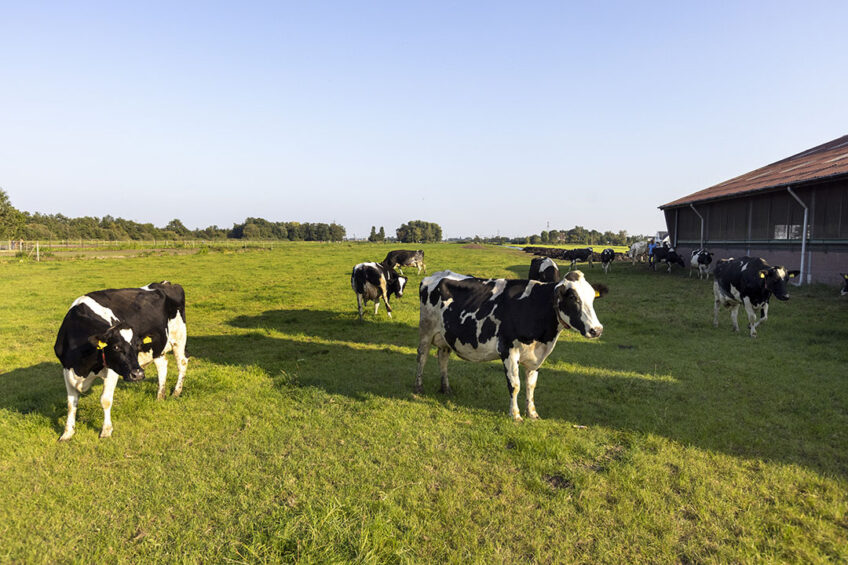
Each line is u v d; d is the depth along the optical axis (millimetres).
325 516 3629
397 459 4727
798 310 12211
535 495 4086
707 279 20359
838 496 4000
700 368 7852
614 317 12492
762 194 19656
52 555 3391
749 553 3334
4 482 4320
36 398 6566
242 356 9000
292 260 36250
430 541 3506
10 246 47812
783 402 6172
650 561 3305
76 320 5234
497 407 6164
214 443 5098
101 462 4691
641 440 5090
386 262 26781
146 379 7352
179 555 3334
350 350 9484
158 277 23938
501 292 5969
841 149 21062
